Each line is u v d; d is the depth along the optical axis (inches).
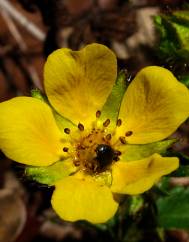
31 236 3.8
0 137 2.6
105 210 2.5
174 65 3.0
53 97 2.7
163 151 2.7
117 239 3.4
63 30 3.9
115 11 4.0
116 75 2.7
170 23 2.9
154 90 2.6
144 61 4.0
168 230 3.8
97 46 2.6
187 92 2.6
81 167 2.8
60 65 2.7
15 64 4.1
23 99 2.7
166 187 3.2
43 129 2.7
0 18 4.1
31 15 4.1
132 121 2.8
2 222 3.7
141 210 3.2
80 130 2.8
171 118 2.6
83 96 2.8
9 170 3.9
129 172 2.7
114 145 2.8
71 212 2.5
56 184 2.6
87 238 3.8
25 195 3.8
